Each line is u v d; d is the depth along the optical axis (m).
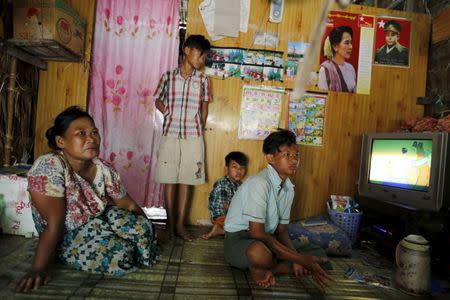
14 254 2.27
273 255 2.21
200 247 2.76
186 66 3.19
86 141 2.06
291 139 2.22
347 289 2.12
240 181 3.38
